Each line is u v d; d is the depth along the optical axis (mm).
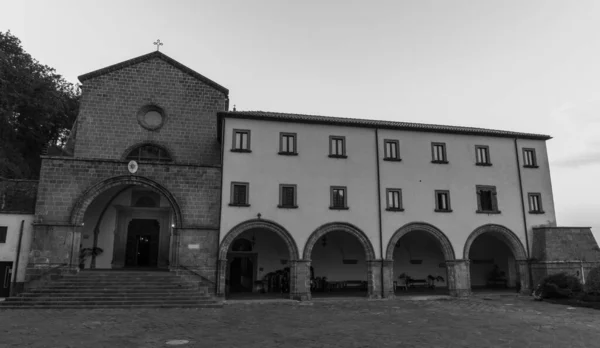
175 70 31453
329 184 28656
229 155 27578
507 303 25219
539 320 18625
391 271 28094
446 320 18516
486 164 31297
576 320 18672
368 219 28641
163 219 30609
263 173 27812
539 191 31859
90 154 29047
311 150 28938
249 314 19984
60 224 24219
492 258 36219
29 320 17453
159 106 30641
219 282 25609
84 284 22891
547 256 29219
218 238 26234
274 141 28531
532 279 30031
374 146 30000
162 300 22297
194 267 25531
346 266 32969
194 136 30797
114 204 29391
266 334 14938
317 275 32406
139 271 25594
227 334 14844
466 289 28844
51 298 21531
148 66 31094
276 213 27406
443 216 29781
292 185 28047
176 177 26469
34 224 23969
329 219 28078
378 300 26688
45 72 42812
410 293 30562
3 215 24484
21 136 39438
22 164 37375
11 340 13586
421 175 30156
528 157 32594
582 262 29594
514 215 30969
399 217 29109
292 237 27203
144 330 15445
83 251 27984
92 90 29969
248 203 27125
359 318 19000
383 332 15523
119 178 25609
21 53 39812
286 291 30250
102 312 19906
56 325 16328
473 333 15469
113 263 28953
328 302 25500
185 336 14398
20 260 24078
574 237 30281
